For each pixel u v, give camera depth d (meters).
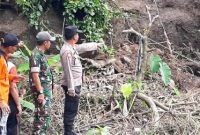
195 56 12.57
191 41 12.80
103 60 10.66
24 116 8.69
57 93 9.20
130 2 12.63
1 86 6.69
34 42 11.12
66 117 7.78
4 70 6.70
